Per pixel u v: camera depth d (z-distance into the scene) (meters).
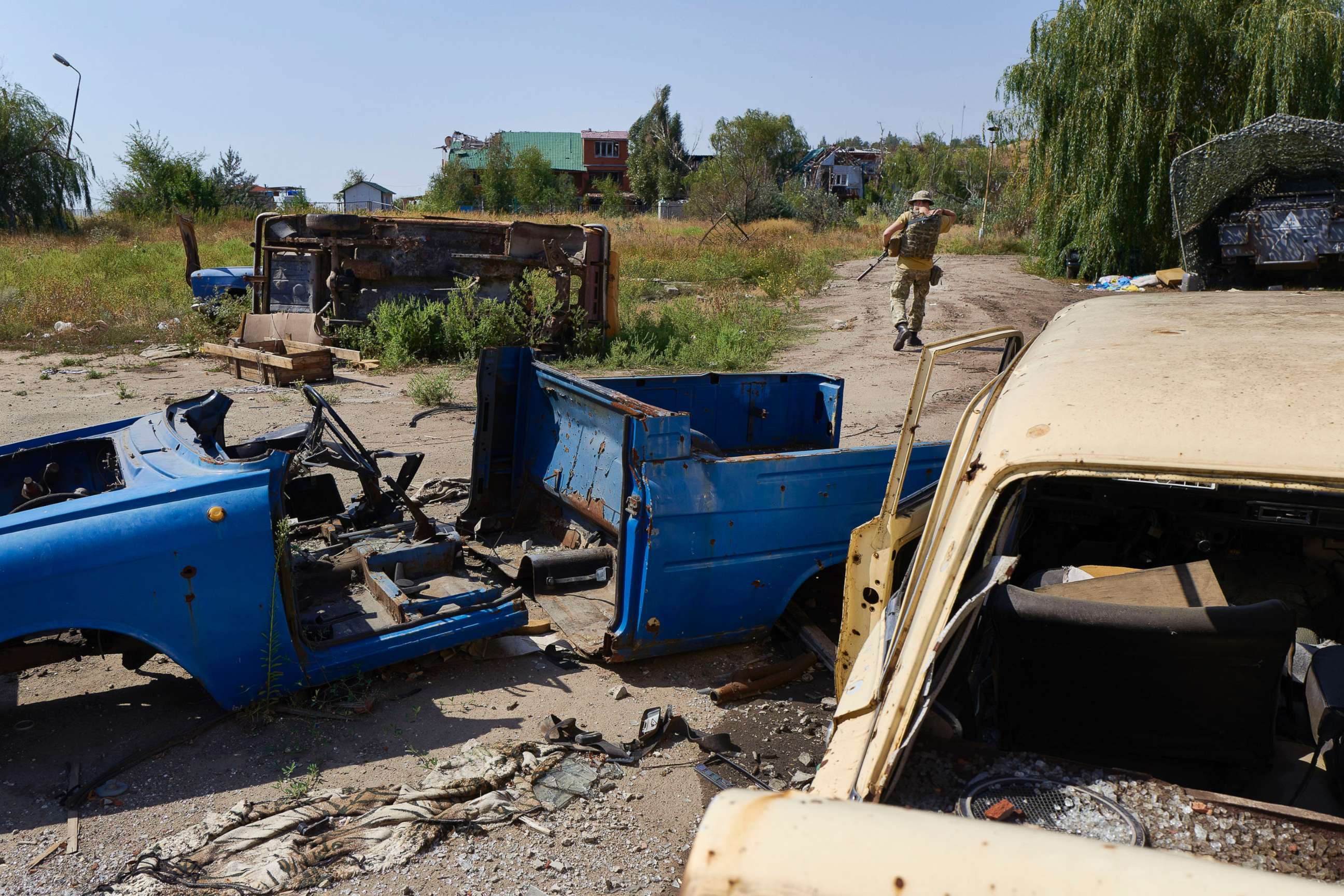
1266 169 15.68
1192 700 2.24
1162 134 22.12
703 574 4.26
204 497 3.63
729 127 76.50
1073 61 23.50
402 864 2.95
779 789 3.43
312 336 12.69
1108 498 3.00
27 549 3.31
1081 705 2.31
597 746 3.65
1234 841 1.80
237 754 3.59
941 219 13.57
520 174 68.44
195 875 2.86
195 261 17.78
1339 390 2.13
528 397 5.81
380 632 4.03
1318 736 2.32
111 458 4.82
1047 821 1.85
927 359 2.93
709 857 1.35
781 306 19.80
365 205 80.81
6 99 38.41
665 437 4.11
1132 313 3.21
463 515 5.84
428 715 3.93
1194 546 3.18
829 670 4.38
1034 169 25.61
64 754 3.57
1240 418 2.08
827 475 4.48
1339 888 1.19
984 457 2.24
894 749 1.85
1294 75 20.45
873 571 3.10
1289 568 3.14
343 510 5.60
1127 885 1.21
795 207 54.12
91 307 16.38
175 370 12.24
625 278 22.83
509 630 4.47
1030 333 15.15
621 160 89.12
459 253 12.71
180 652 3.58
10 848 3.01
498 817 3.21
